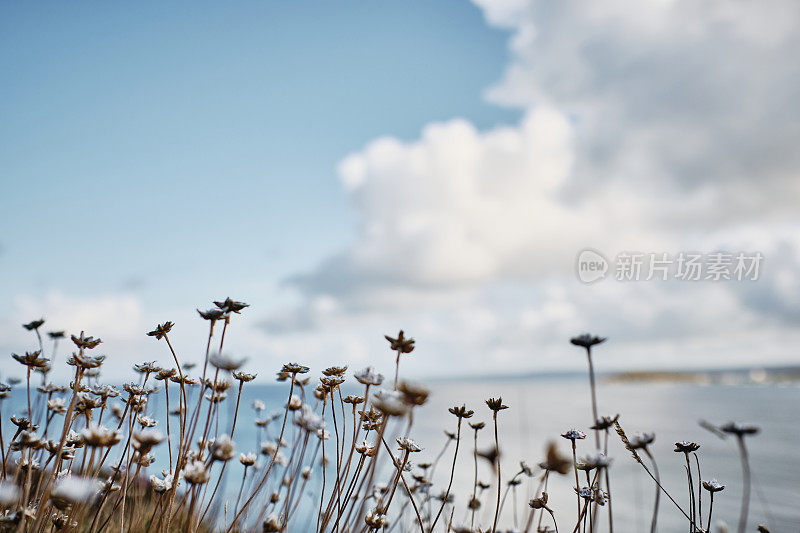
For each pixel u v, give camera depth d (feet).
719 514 39.27
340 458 10.43
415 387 8.82
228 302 9.59
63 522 8.89
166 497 9.84
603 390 457.68
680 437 96.48
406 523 13.92
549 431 110.01
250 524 12.40
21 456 8.98
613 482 52.39
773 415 146.72
